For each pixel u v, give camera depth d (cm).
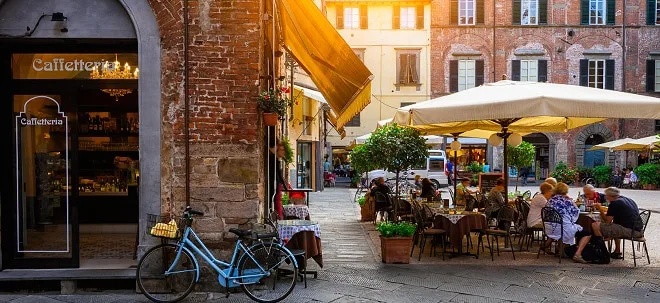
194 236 664
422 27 3500
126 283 694
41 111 726
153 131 689
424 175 2759
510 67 3484
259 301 641
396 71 3519
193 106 691
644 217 920
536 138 3516
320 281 744
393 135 1138
